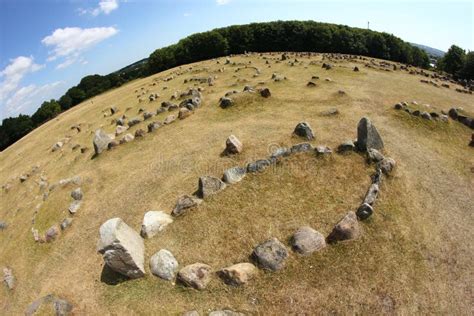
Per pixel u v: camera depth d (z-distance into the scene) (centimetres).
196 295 1134
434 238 1273
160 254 1252
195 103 2648
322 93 2702
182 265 1245
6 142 5972
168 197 1633
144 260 1274
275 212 1395
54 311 1216
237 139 1864
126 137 2369
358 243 1226
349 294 1073
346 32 6272
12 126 6084
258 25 6662
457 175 1666
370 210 1315
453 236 1286
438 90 3184
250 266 1172
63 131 3788
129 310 1138
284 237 1285
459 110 2391
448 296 1067
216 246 1291
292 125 2098
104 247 1214
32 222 1931
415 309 1031
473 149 1941
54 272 1481
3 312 1444
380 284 1098
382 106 2423
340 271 1141
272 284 1126
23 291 1477
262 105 2494
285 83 3052
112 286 1244
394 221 1323
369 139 1681
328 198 1441
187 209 1461
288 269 1162
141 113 3055
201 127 2294
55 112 6309
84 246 1548
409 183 1546
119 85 7100
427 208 1416
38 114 6275
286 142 1861
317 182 1520
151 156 2073
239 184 1544
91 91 6862
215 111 2508
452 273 1141
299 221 1346
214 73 4069
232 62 4734
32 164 3052
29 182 2622
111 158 2227
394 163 1608
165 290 1168
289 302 1070
